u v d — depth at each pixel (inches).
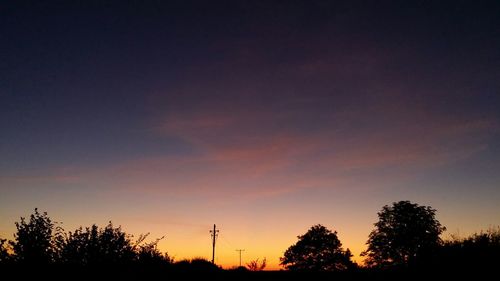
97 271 585.9
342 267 2536.9
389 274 1075.9
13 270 542.9
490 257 786.2
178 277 850.1
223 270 1536.7
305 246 2615.7
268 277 1627.7
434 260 909.2
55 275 562.6
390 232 2017.7
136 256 656.4
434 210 2043.6
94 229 621.0
